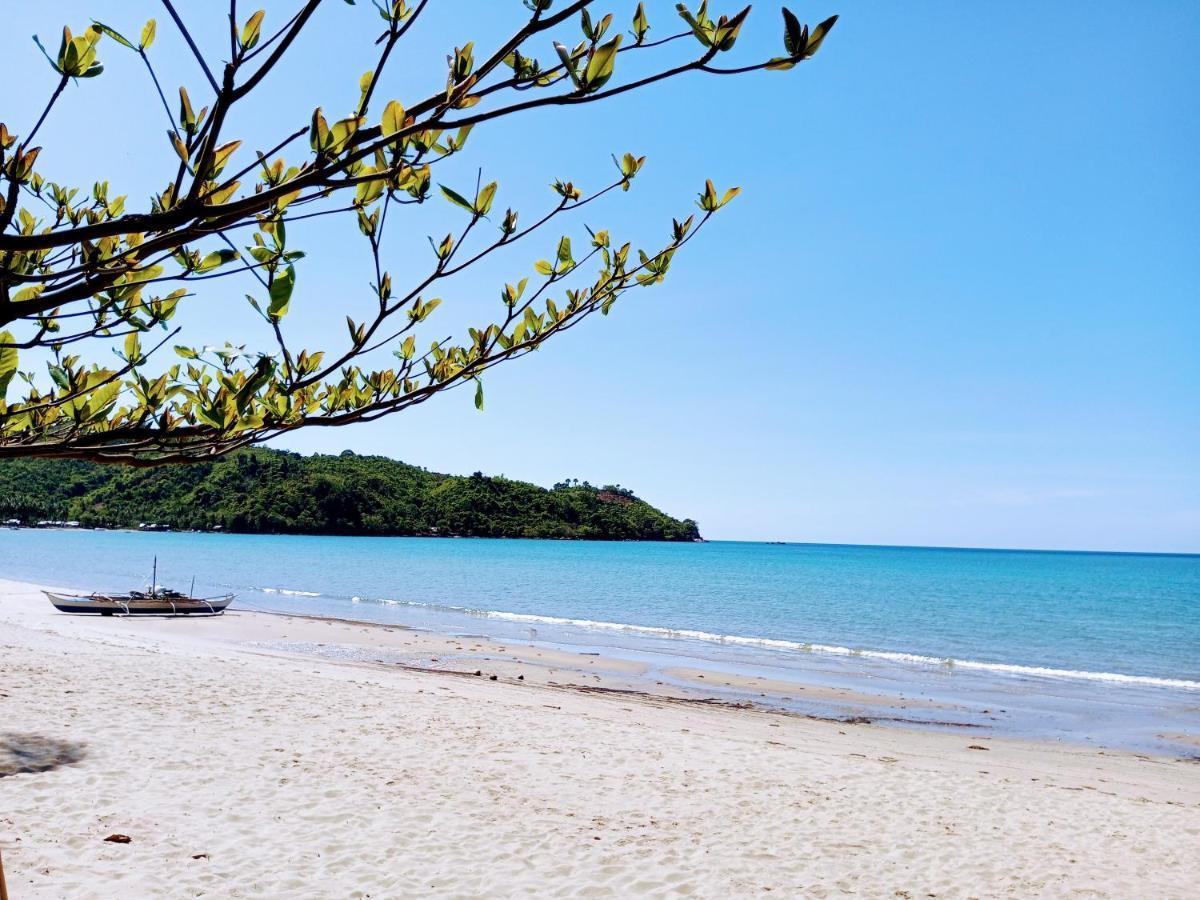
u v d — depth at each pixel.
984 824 9.35
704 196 2.20
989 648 32.53
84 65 1.36
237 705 11.86
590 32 1.49
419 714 12.44
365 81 1.41
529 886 6.72
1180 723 18.53
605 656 25.73
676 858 7.56
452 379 2.04
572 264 2.18
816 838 8.44
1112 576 97.44
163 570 60.06
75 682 12.38
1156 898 7.47
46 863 6.18
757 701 19.25
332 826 7.61
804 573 90.44
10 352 1.68
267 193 1.27
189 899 5.89
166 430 1.67
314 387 1.85
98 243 2.01
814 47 1.32
